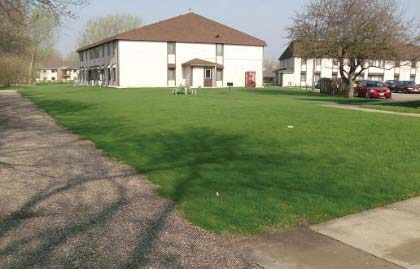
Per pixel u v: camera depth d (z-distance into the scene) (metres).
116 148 10.97
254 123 15.20
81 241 5.19
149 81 60.38
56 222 5.81
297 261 4.69
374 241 5.19
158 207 6.41
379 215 6.07
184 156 9.77
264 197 6.75
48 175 8.30
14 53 31.38
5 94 42.41
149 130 13.92
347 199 6.69
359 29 34.75
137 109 21.44
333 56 36.53
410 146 10.87
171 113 19.11
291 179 7.77
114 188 7.42
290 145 10.94
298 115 17.98
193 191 7.11
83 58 81.12
